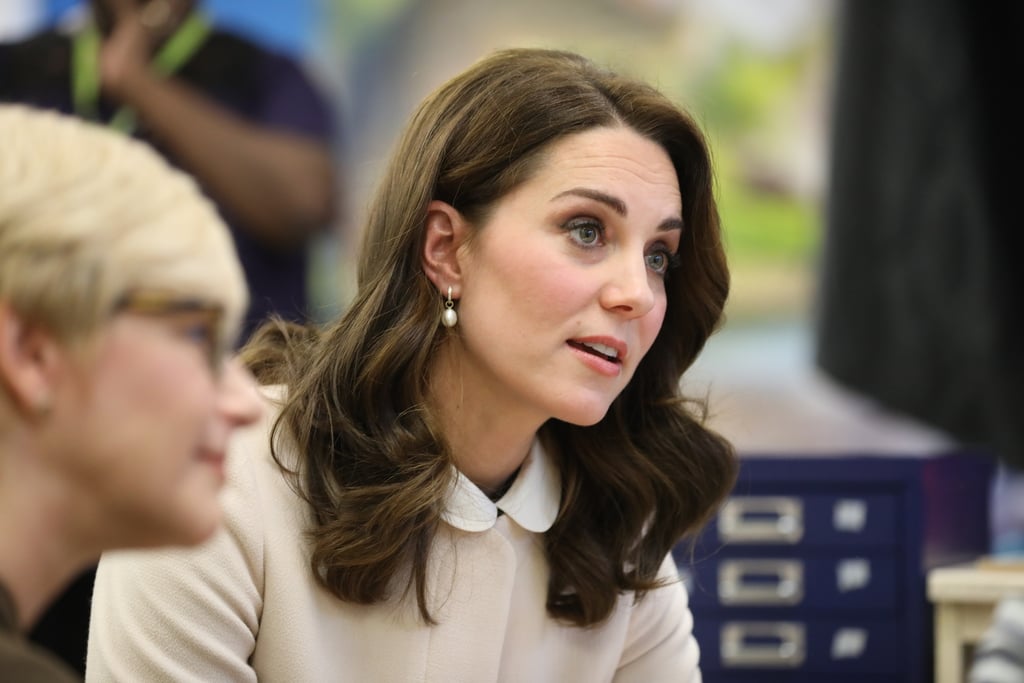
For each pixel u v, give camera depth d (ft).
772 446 41.65
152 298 8.21
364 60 42.11
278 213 37.19
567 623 17.98
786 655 26.66
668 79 42.39
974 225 39.55
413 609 16.63
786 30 42.16
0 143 8.18
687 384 19.74
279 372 17.80
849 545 26.53
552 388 15.88
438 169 16.31
